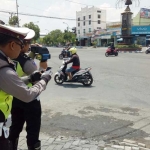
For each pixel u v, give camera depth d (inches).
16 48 62.9
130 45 1286.9
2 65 58.7
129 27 1310.3
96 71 457.4
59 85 319.6
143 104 215.0
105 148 123.4
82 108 201.0
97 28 2908.5
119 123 163.9
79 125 159.8
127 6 1300.4
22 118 102.2
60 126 157.9
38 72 79.7
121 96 247.4
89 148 123.5
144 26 1873.8
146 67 518.6
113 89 286.0
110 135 142.9
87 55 1025.5
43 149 122.6
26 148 123.8
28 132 97.1
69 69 319.3
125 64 593.6
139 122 166.2
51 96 249.1
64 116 179.2
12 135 101.0
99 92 269.7
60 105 210.5
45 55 95.0
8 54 62.4
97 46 2485.2
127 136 141.8
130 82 333.1
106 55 937.5
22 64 88.9
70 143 130.3
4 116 62.6
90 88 295.4
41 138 137.7
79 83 335.3
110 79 362.0
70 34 2763.3
